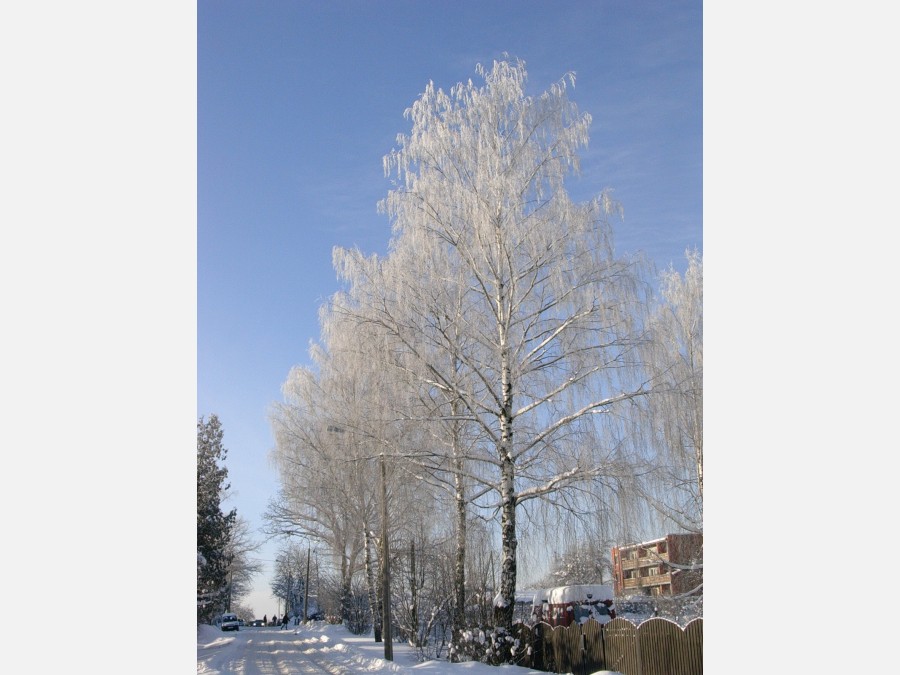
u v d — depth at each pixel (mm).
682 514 16531
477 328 16391
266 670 18578
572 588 18469
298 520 35344
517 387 16578
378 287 16672
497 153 16328
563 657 14758
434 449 18422
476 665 16172
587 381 15344
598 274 15352
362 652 22312
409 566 26531
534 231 15805
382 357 16344
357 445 19672
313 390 30203
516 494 16297
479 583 20859
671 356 15719
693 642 10883
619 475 14719
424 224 16547
